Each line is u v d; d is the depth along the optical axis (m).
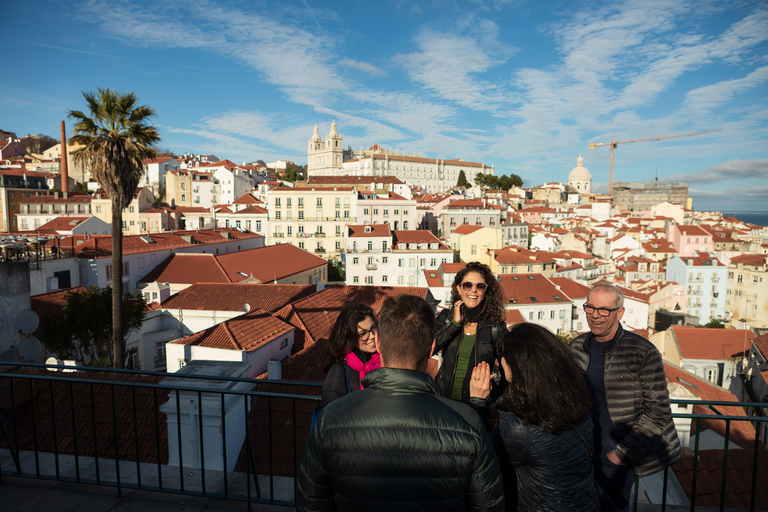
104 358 27.47
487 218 105.88
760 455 8.55
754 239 100.69
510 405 2.94
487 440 2.46
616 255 103.94
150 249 45.03
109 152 22.39
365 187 104.25
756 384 30.27
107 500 4.81
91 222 62.72
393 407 2.42
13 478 5.16
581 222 153.50
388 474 2.32
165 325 34.41
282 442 11.70
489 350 3.84
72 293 27.56
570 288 61.62
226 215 90.38
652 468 3.51
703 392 23.08
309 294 35.75
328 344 3.96
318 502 2.48
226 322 23.61
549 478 2.82
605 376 3.80
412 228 92.62
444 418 2.42
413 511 2.32
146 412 11.44
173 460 7.32
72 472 5.51
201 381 7.26
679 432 9.20
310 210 88.56
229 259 49.78
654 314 62.50
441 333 4.05
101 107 22.69
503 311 3.96
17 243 31.19
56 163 127.75
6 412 10.69
